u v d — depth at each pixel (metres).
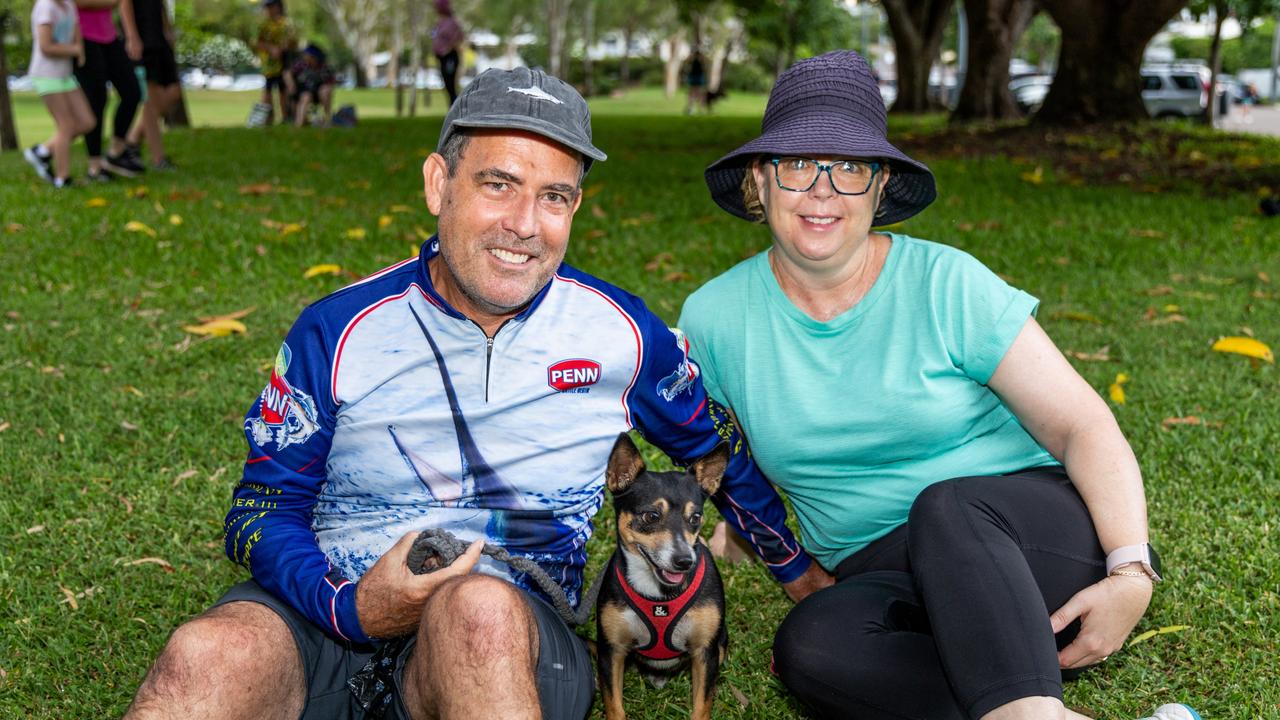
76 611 3.39
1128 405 5.00
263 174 11.68
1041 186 11.65
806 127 2.63
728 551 3.76
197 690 2.04
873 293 2.77
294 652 2.27
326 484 2.57
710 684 2.90
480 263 2.32
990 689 2.17
